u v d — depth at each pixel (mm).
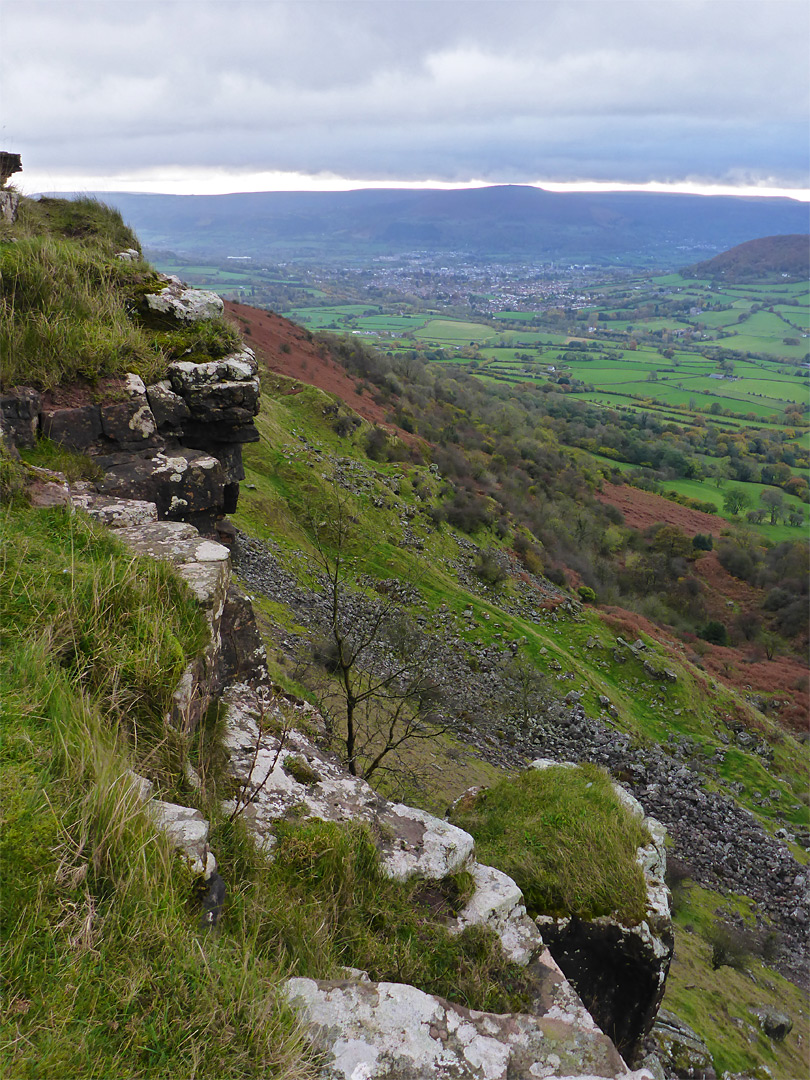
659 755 34625
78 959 2777
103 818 3320
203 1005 2912
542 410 144125
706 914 23938
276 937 4051
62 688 3959
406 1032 3367
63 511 6004
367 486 48594
